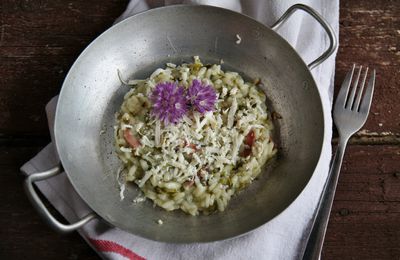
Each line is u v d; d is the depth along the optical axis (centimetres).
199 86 24
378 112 27
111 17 28
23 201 25
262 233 24
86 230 24
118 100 26
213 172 24
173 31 26
